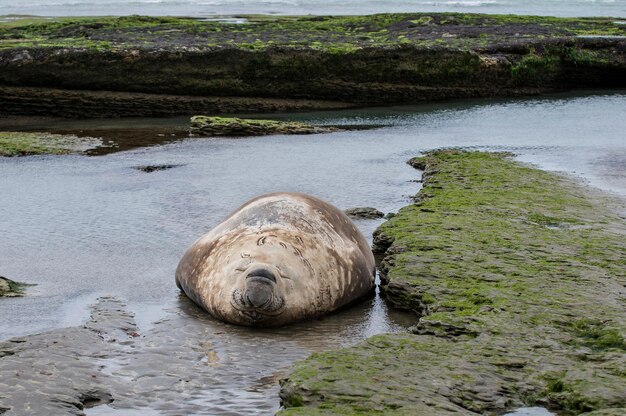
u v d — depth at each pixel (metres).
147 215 14.99
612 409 7.05
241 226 10.62
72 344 8.77
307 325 9.76
